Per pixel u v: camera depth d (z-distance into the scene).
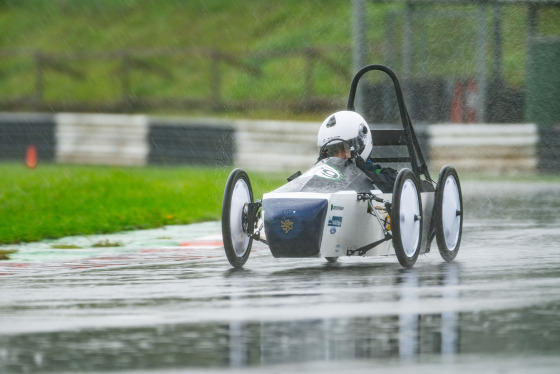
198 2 168.50
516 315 24.17
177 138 107.44
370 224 33.59
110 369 19.09
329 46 138.88
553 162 92.88
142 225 53.16
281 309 25.47
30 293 29.31
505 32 116.62
